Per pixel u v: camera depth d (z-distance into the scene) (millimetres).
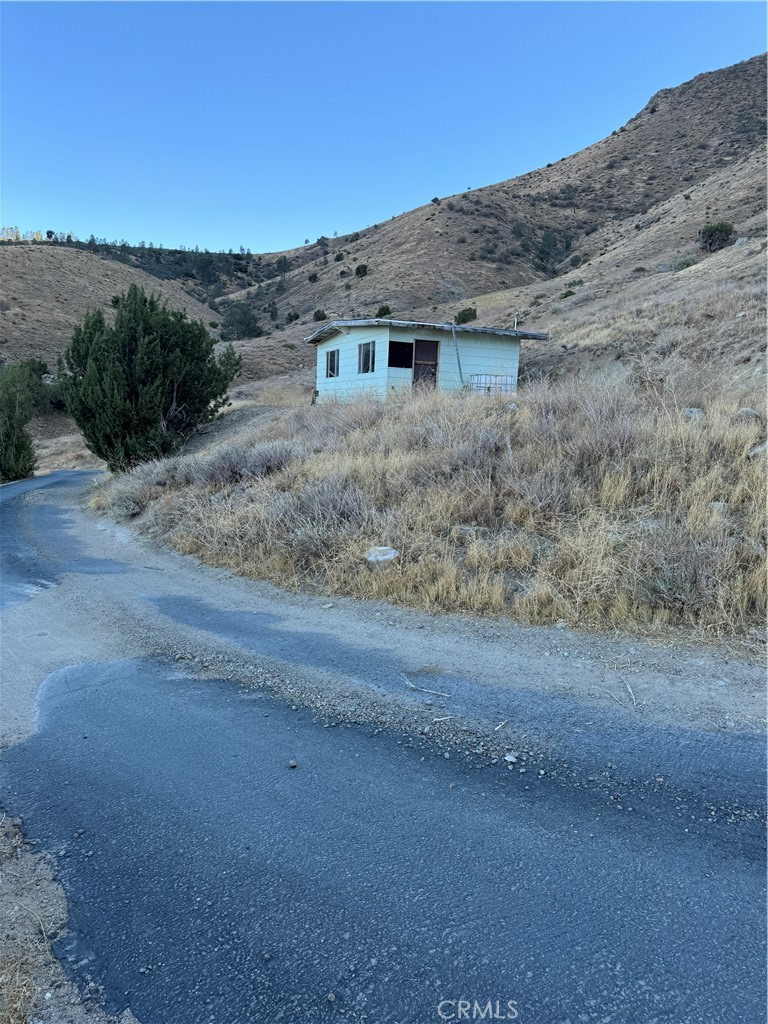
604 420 7711
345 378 22672
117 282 82750
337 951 1883
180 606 5801
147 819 2600
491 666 3980
